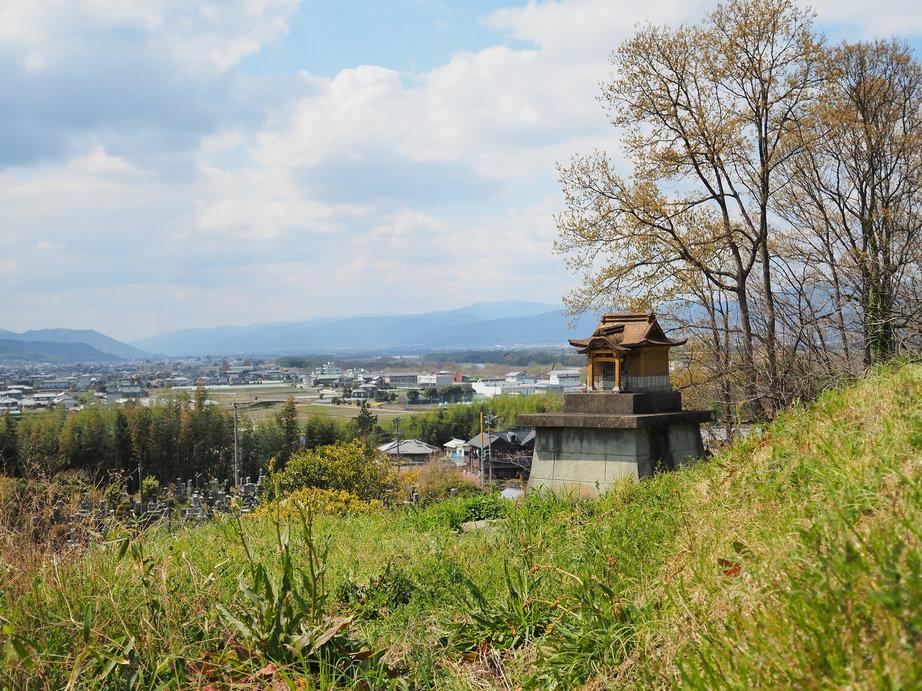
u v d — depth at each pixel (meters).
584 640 4.20
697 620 3.73
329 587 5.71
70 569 4.71
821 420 6.59
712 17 20.66
